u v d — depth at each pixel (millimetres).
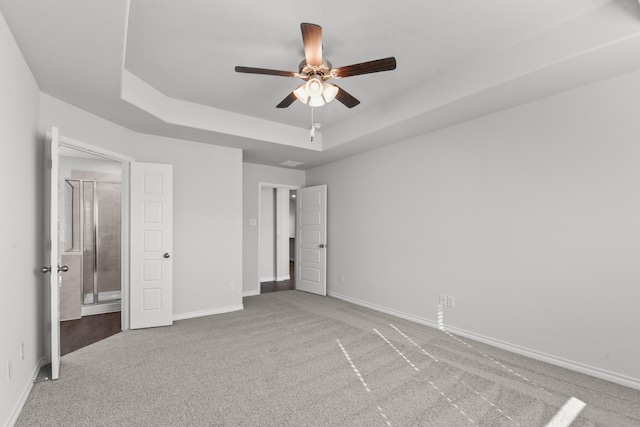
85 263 4977
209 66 2889
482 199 3391
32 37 1981
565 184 2787
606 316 2551
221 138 4184
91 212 4926
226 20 2234
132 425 1963
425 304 3971
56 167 2480
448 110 3215
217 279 4508
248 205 5801
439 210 3826
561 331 2793
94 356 2994
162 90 3396
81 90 2719
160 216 3932
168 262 3957
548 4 2107
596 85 2621
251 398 2271
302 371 2691
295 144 4590
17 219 2105
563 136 2801
